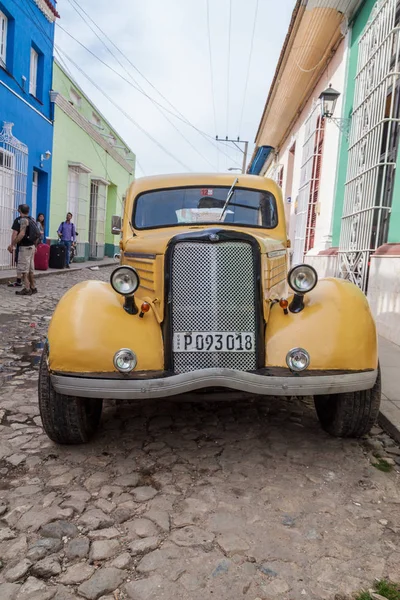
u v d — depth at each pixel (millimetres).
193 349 3051
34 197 16266
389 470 3107
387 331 6203
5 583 2037
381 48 6777
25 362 5355
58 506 2604
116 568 2137
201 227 4348
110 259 25125
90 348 2947
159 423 3779
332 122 9688
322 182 10367
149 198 4547
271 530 2434
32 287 10328
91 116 22516
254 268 3104
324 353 3014
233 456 3236
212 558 2211
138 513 2564
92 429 3449
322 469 3080
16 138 13539
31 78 15227
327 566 2176
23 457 3154
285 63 11148
